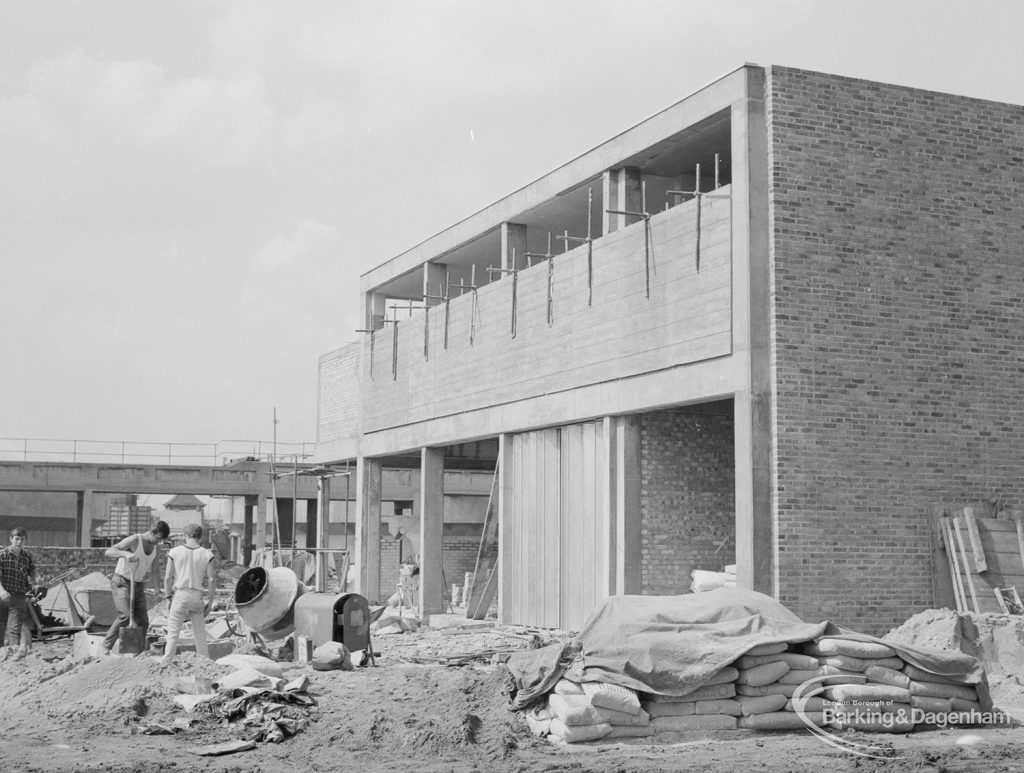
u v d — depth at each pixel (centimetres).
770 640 1186
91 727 1196
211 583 1556
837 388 1769
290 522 5816
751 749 1084
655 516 2102
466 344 2725
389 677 1471
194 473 5144
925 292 1847
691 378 1873
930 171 1875
